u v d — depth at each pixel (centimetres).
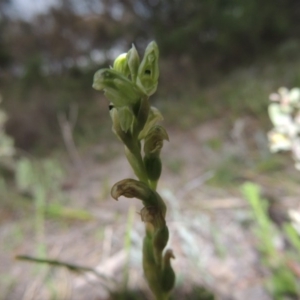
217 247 21
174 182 31
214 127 42
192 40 72
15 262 23
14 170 38
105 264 21
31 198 32
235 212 25
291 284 16
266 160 31
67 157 42
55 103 61
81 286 20
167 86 66
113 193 8
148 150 8
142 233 24
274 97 21
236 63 73
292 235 17
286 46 66
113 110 8
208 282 19
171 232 23
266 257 19
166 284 9
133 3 79
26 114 53
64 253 24
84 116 58
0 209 31
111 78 8
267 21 71
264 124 39
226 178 29
